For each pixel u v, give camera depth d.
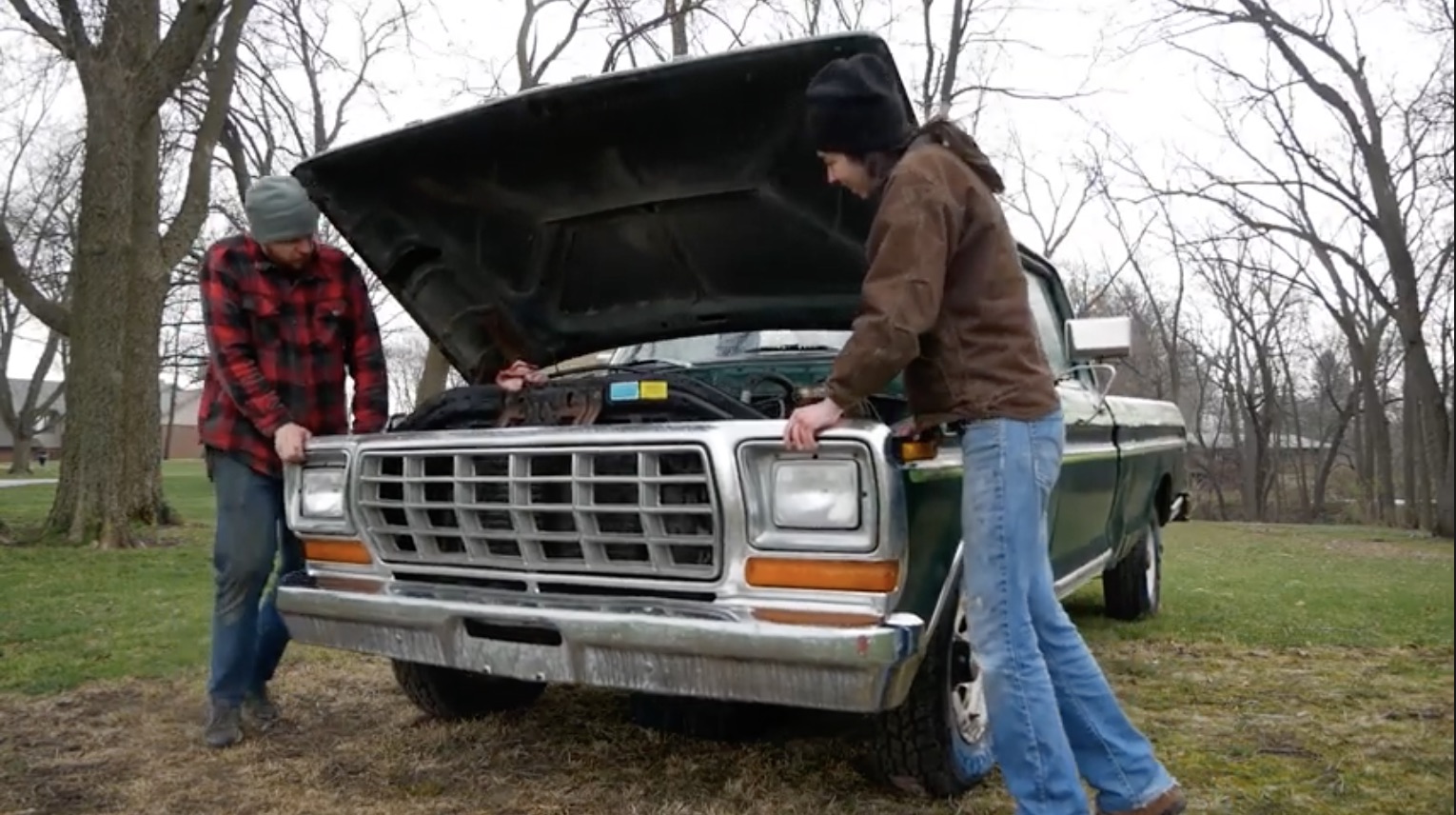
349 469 3.20
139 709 4.07
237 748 3.55
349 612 3.13
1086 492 4.24
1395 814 2.93
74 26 10.66
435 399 3.42
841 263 3.46
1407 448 30.25
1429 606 6.71
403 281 3.88
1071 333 4.02
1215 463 41.00
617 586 2.76
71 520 10.62
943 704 2.89
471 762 3.39
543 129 3.30
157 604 6.67
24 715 3.99
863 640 2.38
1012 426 2.38
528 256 3.84
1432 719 3.89
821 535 2.50
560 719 3.86
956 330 2.40
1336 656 5.04
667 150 3.27
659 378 2.92
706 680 2.56
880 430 2.46
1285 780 3.21
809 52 2.76
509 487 2.86
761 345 4.18
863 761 3.33
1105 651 5.11
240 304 3.51
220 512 3.53
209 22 10.50
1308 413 44.44
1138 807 2.50
